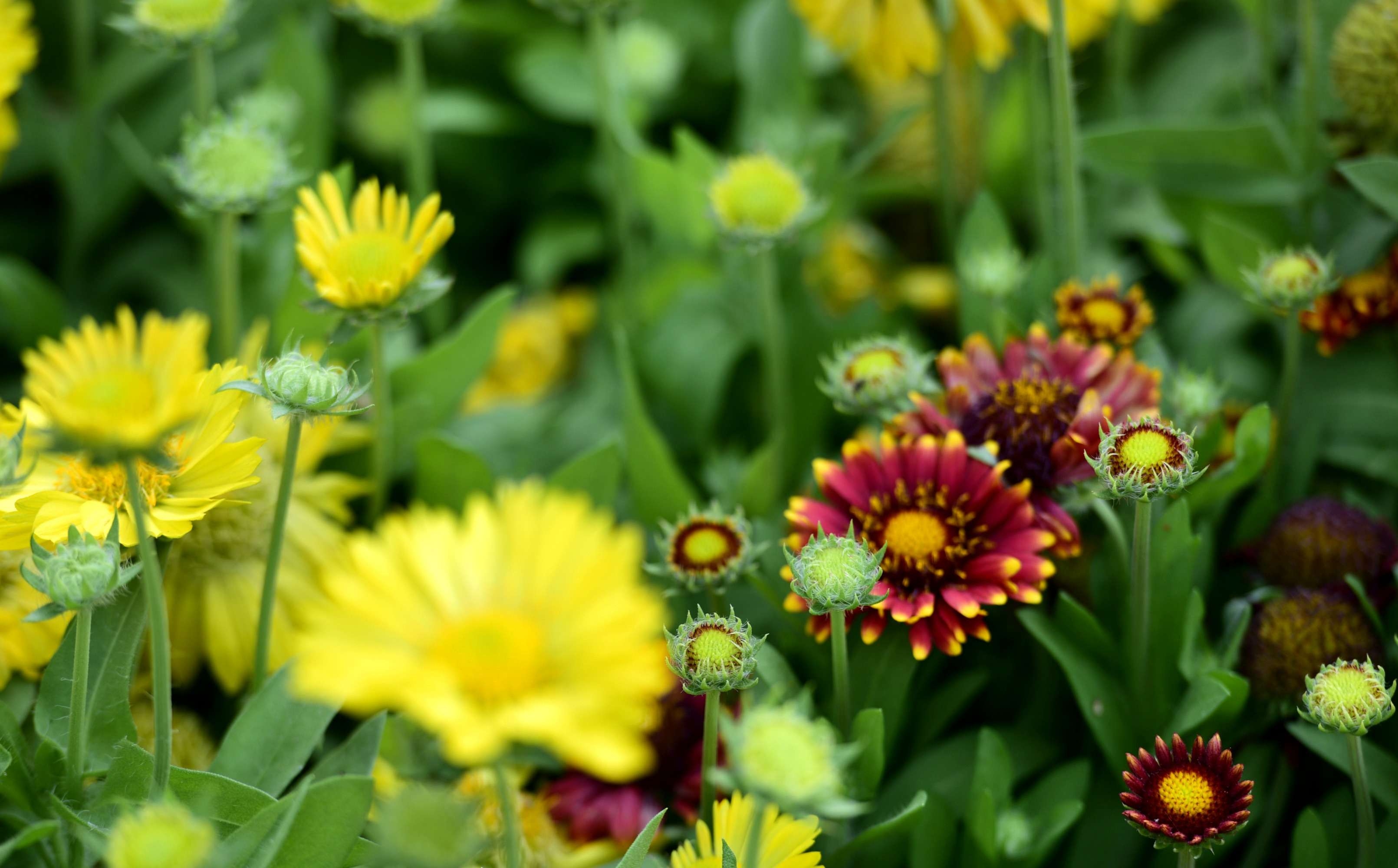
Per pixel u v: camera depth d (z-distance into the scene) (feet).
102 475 2.73
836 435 3.24
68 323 3.29
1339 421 3.04
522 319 3.45
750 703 2.74
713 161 3.26
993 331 3.05
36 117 3.30
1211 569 2.93
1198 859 2.82
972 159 3.44
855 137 3.73
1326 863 2.75
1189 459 2.71
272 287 3.17
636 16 3.73
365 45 3.62
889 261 3.53
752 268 3.26
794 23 3.36
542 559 2.57
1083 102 3.58
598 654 2.53
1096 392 2.85
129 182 3.29
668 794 2.88
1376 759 2.79
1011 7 3.14
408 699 2.49
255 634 2.92
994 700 2.91
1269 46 3.22
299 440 2.71
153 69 3.24
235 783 2.67
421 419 3.05
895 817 2.78
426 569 2.56
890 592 2.77
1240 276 3.08
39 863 2.71
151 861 2.50
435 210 2.82
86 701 2.71
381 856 2.61
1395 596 2.88
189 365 2.82
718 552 2.83
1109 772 2.86
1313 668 2.81
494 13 3.57
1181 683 2.83
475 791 2.80
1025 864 2.78
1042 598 2.89
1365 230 3.09
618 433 3.21
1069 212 3.05
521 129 3.61
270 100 3.21
